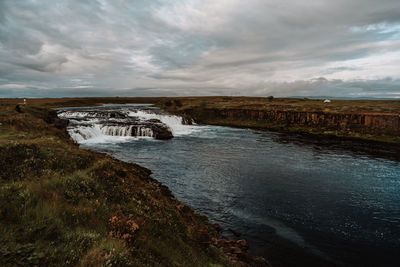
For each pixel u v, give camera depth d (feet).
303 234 55.01
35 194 23.56
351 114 230.48
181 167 104.68
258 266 40.34
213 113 348.79
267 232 55.01
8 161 34.09
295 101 481.05
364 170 108.17
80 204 26.05
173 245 28.09
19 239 16.71
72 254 16.53
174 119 291.58
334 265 44.73
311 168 110.11
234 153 138.72
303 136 214.07
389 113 220.43
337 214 65.62
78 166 40.04
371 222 61.67
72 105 488.44
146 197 39.88
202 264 28.09
